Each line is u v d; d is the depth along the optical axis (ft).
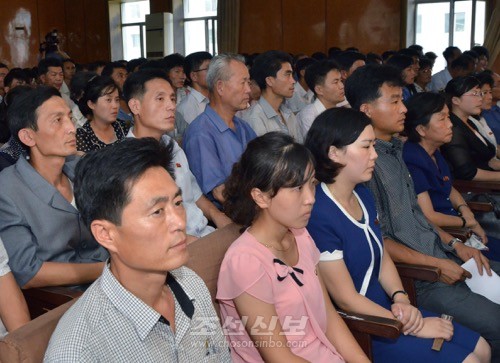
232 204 5.04
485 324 6.37
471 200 9.70
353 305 5.51
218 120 8.70
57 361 3.06
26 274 5.78
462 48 28.14
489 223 9.50
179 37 36.78
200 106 13.92
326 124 5.68
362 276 5.89
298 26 31.42
